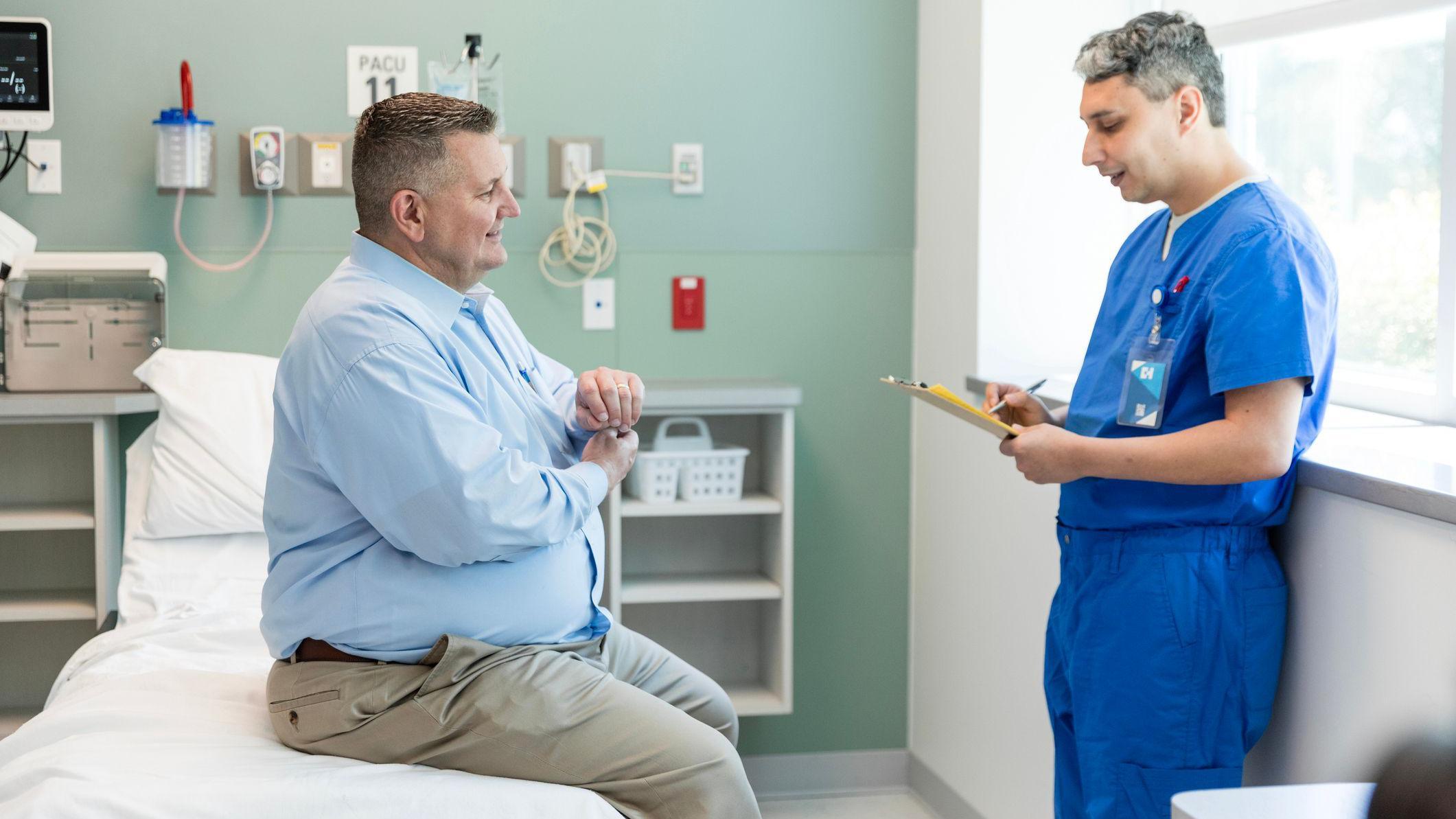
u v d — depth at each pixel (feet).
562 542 5.42
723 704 6.29
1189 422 5.31
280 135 8.84
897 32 9.77
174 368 8.46
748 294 9.75
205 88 8.94
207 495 8.10
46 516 8.39
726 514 9.75
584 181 9.30
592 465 5.53
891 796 10.17
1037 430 5.27
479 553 4.96
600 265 9.46
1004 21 8.61
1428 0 6.23
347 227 9.16
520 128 9.32
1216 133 5.35
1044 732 7.82
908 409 10.05
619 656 6.09
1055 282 8.85
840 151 9.78
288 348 5.25
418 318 5.23
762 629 9.88
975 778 8.93
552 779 5.06
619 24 9.40
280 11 8.96
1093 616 5.49
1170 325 5.32
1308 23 7.00
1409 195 6.81
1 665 9.08
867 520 10.08
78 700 5.84
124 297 8.75
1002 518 8.41
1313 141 7.57
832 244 9.82
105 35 8.81
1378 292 7.07
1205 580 5.25
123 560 8.70
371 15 9.07
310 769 4.97
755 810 5.09
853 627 10.14
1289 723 5.48
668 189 9.57
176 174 8.66
